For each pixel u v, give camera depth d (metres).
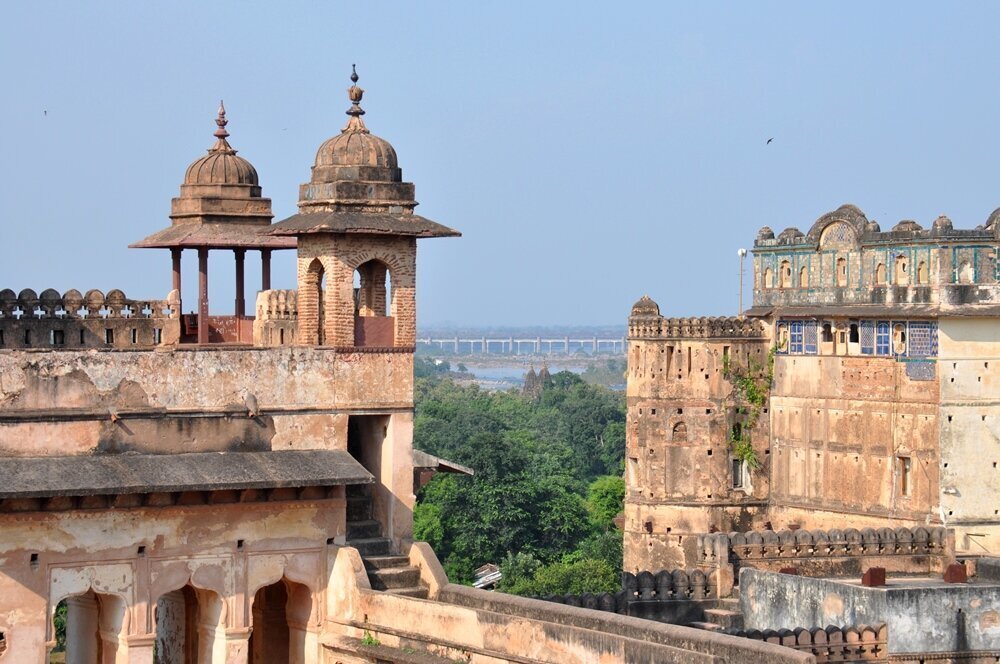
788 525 124.69
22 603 64.31
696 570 87.12
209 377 69.25
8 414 65.44
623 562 136.88
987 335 113.44
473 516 156.00
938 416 112.81
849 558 92.19
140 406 67.94
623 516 145.38
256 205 86.19
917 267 114.25
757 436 127.69
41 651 64.62
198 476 66.56
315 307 73.31
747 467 128.00
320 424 71.25
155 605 66.62
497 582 145.00
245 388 69.88
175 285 85.75
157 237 85.56
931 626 75.94
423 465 76.56
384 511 72.81
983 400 113.19
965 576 81.56
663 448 129.75
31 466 65.00
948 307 112.62
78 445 66.75
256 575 68.44
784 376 125.38
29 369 66.12
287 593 71.25
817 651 68.56
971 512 112.88
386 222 72.31
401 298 73.06
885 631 69.25
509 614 63.69
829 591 77.88
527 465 178.50
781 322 125.56
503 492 156.38
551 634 59.94
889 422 116.25
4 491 62.69
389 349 72.69
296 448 70.75
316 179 73.94
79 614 70.06
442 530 155.88
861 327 118.50
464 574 151.00
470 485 157.38
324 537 69.81
